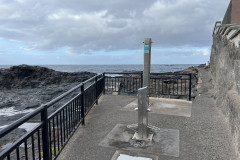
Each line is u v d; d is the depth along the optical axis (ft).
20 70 104.27
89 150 11.76
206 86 29.76
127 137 13.35
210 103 21.91
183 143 12.41
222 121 16.12
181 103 22.15
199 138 13.07
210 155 11.00
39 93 69.87
